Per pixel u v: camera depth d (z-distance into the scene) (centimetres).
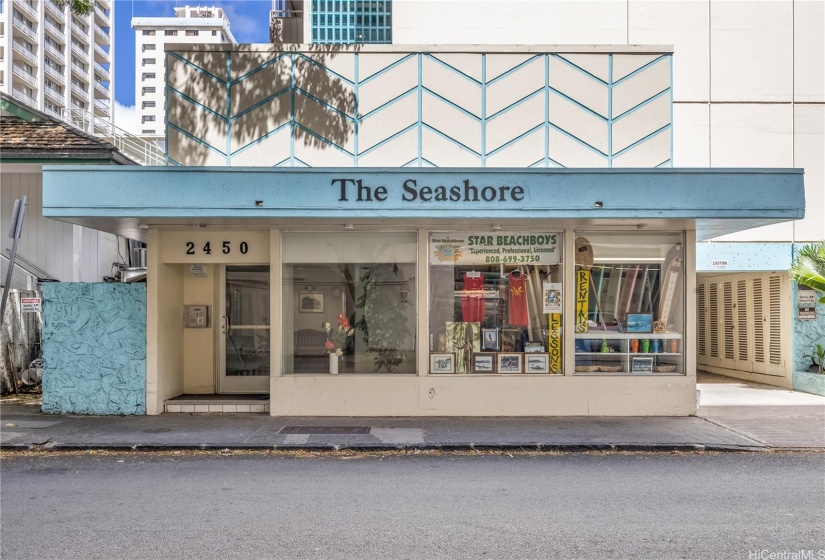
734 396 1310
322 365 1095
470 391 1081
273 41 1739
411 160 1126
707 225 1079
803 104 1434
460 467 790
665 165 1137
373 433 948
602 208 962
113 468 782
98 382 1092
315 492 676
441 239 1103
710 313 1739
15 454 852
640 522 579
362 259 1103
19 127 1417
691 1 1428
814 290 1386
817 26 1434
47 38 8138
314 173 955
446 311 1098
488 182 962
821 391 1309
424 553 504
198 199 948
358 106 1127
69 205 938
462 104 1131
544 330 1101
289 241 1101
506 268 1104
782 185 956
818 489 688
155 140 2022
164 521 579
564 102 1137
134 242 1780
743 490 684
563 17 1401
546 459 833
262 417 1070
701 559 493
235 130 1122
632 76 1143
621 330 1110
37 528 559
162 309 1117
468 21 1390
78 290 1098
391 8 1403
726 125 1430
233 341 1218
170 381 1150
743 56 1434
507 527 564
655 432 959
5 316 1256
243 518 589
